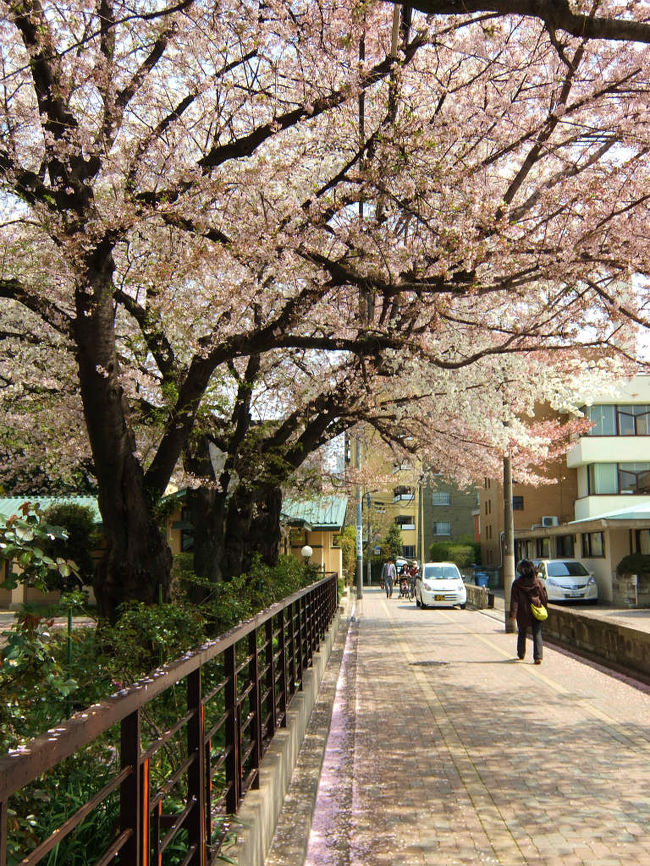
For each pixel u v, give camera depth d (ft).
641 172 30.91
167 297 32.78
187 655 10.56
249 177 29.66
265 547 48.83
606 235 30.42
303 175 34.53
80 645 18.04
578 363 46.85
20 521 12.27
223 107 30.89
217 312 34.86
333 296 40.81
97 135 27.78
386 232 33.27
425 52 34.37
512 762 23.25
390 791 20.66
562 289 33.40
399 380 44.62
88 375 27.12
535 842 16.71
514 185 31.55
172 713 16.88
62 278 30.96
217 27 27.78
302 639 29.55
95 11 27.68
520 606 45.78
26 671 12.18
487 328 35.50
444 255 28.43
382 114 32.07
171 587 30.86
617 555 104.42
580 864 15.48
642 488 127.85
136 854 7.80
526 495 155.74
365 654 51.06
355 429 66.39
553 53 32.81
